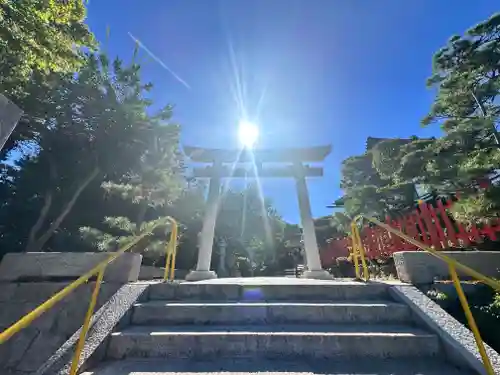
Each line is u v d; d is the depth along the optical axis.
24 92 8.87
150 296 4.00
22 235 10.60
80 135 10.47
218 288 4.02
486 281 2.42
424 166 11.98
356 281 4.88
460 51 11.65
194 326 3.31
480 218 5.71
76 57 6.13
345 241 15.19
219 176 8.18
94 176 10.88
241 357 2.84
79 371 2.50
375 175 19.77
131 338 2.94
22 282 4.20
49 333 3.46
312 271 6.53
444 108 11.94
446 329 2.87
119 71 10.88
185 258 17.17
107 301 3.65
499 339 2.93
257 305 3.52
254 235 24.47
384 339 2.85
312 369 2.55
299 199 7.77
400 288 3.79
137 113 10.69
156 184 11.75
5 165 11.54
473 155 7.07
